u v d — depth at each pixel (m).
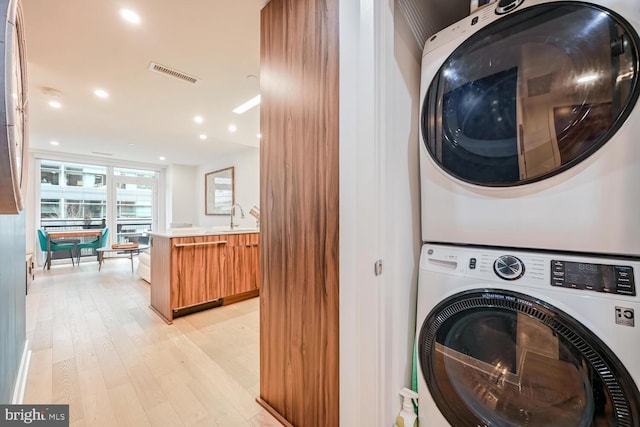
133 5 1.60
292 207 1.31
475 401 0.90
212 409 1.48
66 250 5.32
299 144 1.27
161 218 7.16
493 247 0.90
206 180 6.71
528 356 0.80
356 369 1.05
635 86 0.65
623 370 0.65
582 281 0.72
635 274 0.66
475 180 0.91
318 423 1.21
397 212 1.07
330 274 1.15
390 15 1.01
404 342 1.12
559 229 0.76
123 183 6.57
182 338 2.31
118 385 1.66
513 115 0.84
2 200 0.67
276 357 1.42
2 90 0.55
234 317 2.79
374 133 0.98
